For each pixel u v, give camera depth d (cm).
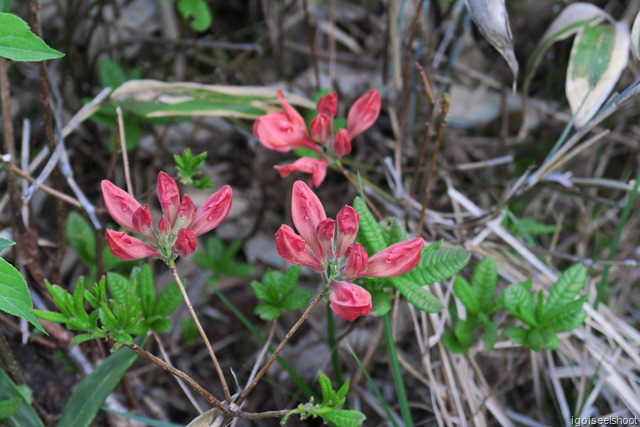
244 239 103
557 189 97
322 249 65
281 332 96
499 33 77
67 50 99
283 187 104
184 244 65
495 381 92
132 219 65
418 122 103
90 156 101
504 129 107
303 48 110
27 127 88
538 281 90
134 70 97
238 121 102
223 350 97
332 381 92
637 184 85
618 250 100
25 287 63
